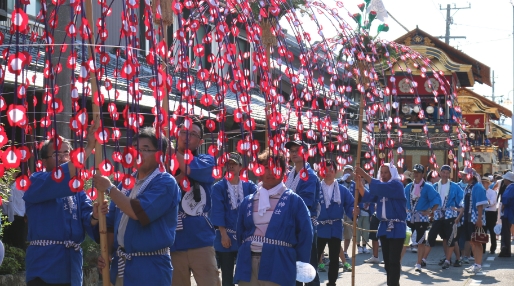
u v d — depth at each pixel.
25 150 3.63
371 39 7.37
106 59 4.27
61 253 5.11
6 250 8.01
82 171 4.21
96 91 4.09
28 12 10.54
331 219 9.25
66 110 7.57
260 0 5.52
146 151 4.66
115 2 12.59
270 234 5.44
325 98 6.46
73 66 3.73
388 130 7.44
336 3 6.40
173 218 4.74
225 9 5.25
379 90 8.18
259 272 5.40
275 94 5.21
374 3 7.33
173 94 6.37
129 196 4.71
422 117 7.42
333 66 6.67
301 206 5.52
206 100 4.83
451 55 22.75
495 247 15.41
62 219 5.11
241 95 4.77
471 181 12.73
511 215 14.37
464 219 12.80
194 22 5.08
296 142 7.90
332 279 9.33
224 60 4.84
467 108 30.52
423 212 11.76
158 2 4.43
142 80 10.52
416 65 7.74
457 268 12.40
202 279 5.96
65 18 7.11
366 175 7.99
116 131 4.21
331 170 7.18
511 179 15.49
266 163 5.47
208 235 6.02
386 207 8.93
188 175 5.86
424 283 10.58
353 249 7.84
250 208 5.57
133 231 4.62
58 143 3.75
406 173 16.45
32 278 5.09
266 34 6.78
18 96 3.81
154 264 4.68
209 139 9.18
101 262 4.52
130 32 3.99
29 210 5.13
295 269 5.45
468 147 8.16
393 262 8.94
